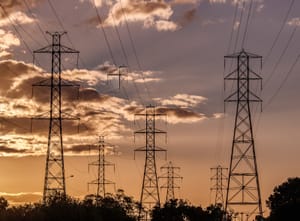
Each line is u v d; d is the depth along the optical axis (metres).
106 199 174.50
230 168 135.12
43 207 135.62
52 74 125.38
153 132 163.50
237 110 133.62
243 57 132.12
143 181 166.75
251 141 134.12
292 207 173.38
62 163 127.88
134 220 179.00
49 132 126.50
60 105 126.44
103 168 173.00
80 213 138.62
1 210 133.62
